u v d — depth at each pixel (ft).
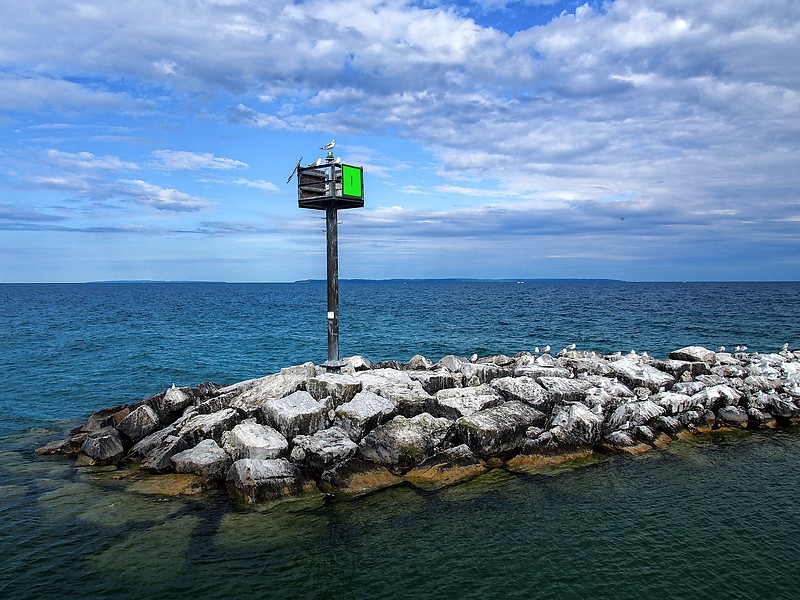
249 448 54.49
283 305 348.79
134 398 93.09
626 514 48.39
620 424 66.08
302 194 71.92
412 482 53.93
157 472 56.13
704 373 88.17
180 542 43.52
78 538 44.11
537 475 56.34
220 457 54.80
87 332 182.50
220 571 39.73
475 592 37.52
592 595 37.19
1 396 93.15
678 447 65.05
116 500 50.75
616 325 192.65
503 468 57.52
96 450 60.64
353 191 70.85
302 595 37.24
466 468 56.13
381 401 62.08
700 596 37.09
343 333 177.68
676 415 70.95
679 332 170.91
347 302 371.97
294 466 53.01
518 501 50.67
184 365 121.80
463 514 48.24
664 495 52.19
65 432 73.56
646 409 68.28
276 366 122.42
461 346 147.13
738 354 108.37
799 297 391.65
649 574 39.55
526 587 38.06
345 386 64.85
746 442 67.10
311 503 49.83
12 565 40.27
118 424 66.85
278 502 49.83
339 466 53.62
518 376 77.82
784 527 46.24
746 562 41.06
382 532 45.19
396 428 58.70
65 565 40.40
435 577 39.19
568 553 42.24
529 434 62.23
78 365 120.67
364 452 56.08
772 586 38.14
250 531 45.19
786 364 91.50
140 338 166.40
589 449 62.03
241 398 66.54
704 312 248.93
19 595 36.88
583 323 200.95
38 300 411.95
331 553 42.16
